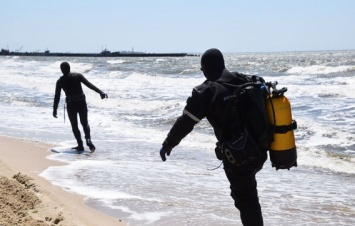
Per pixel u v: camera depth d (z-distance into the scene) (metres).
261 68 39.00
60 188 5.81
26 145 9.00
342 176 6.91
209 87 3.30
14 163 7.22
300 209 5.20
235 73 3.43
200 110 3.28
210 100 3.28
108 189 5.88
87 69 44.84
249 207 3.43
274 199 5.63
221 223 4.58
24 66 58.22
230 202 5.35
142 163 7.65
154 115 14.17
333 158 8.09
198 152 8.73
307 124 11.23
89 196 5.51
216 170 7.16
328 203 5.44
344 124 11.61
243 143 3.18
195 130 11.44
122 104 16.77
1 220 4.10
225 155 3.24
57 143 9.50
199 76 30.62
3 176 5.51
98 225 4.34
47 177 6.44
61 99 19.06
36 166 7.17
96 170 7.01
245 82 3.35
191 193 5.75
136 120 13.31
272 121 3.23
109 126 12.11
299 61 57.34
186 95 19.03
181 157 8.23
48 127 11.72
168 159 8.03
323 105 14.77
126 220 4.64
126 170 7.07
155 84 25.31
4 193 4.88
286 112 3.23
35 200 4.82
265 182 6.54
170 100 17.41
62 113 14.68
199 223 4.58
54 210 4.61
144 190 5.87
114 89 22.73
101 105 16.78
